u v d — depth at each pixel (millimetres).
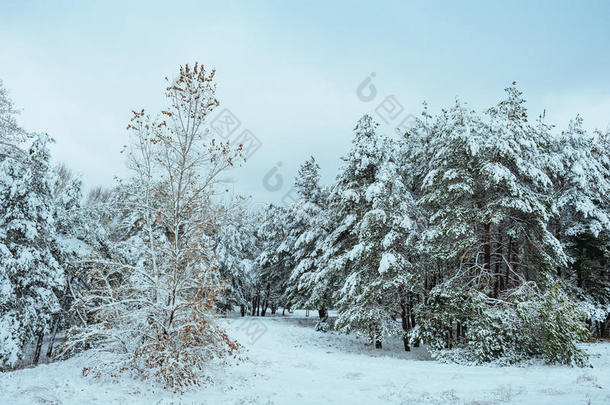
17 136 15805
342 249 20484
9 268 12453
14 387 8016
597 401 6781
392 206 17125
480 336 12977
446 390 8555
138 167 11055
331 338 20797
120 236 18672
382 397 8297
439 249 15594
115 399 7789
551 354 11859
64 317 15297
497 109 16531
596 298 20766
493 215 14109
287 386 9531
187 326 9984
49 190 14359
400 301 17594
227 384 9516
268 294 33969
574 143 21219
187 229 11281
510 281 15773
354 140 19781
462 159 15953
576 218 20875
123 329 10344
